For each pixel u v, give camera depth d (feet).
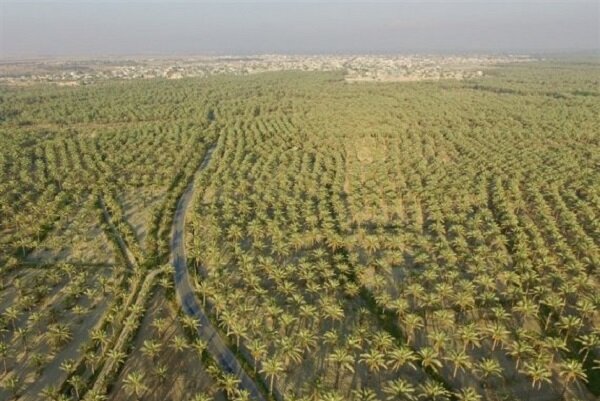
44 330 409.69
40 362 370.12
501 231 542.16
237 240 531.50
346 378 357.20
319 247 519.19
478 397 315.99
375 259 487.61
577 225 526.57
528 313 398.62
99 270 496.64
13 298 450.30
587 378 355.56
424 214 594.65
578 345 384.88
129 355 381.40
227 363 372.99
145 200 652.07
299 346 376.89
